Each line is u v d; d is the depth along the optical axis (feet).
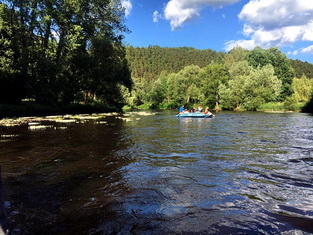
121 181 14.24
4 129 39.73
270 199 11.69
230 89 166.81
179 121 64.90
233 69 193.57
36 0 77.61
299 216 9.88
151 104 253.03
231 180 14.62
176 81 221.05
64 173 15.74
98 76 104.12
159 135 35.58
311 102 128.06
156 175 15.55
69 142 28.19
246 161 19.52
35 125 47.03
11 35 74.74
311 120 69.46
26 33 78.74
